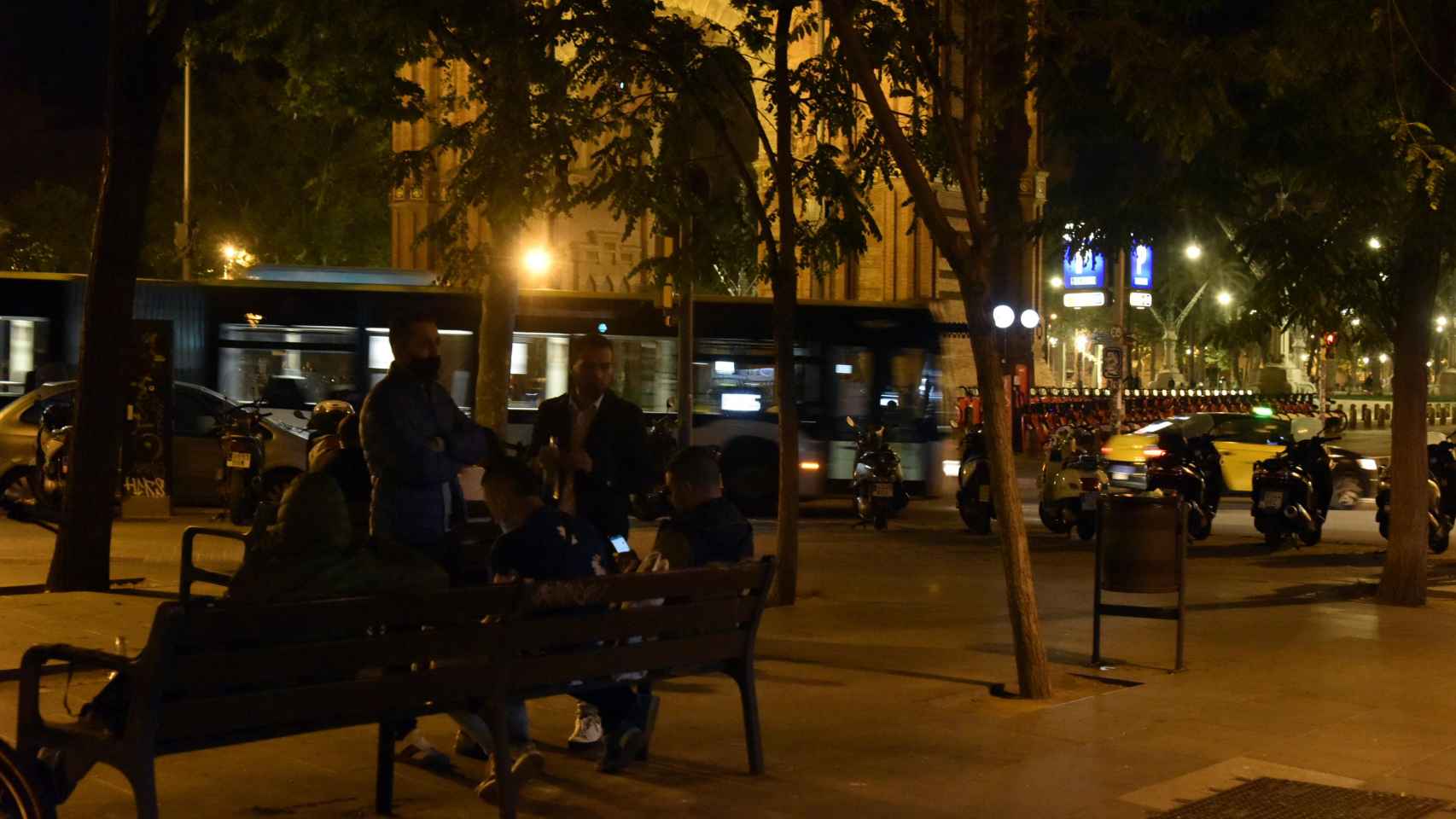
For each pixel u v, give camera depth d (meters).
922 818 6.11
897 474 20.36
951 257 8.95
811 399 23.33
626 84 13.66
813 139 14.34
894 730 7.71
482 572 6.96
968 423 38.78
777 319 12.48
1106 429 31.09
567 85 13.11
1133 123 11.76
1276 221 12.49
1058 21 10.32
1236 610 12.48
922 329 23.78
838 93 12.95
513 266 14.91
